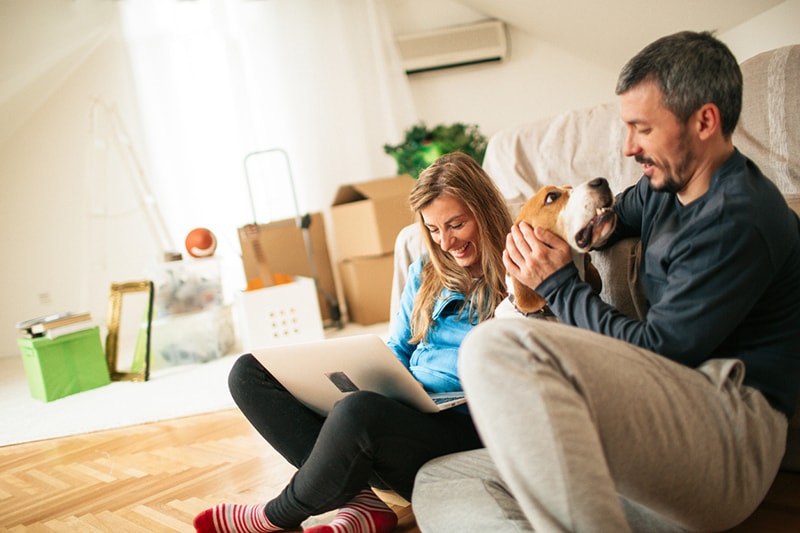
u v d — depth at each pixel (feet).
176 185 15.80
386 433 3.77
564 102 16.69
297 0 16.11
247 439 7.22
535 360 2.75
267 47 16.05
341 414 3.73
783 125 4.78
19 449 8.21
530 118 16.84
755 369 3.34
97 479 6.65
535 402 2.69
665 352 3.25
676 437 2.97
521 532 3.09
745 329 3.38
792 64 4.84
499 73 16.78
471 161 4.50
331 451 3.77
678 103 3.19
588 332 3.04
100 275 16.05
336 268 16.30
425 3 16.74
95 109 15.71
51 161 15.87
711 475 3.06
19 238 15.94
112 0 15.10
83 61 15.56
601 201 3.45
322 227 14.20
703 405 3.09
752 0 9.88
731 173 3.28
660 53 3.21
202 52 15.74
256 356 4.39
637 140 3.37
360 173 16.52
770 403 3.35
